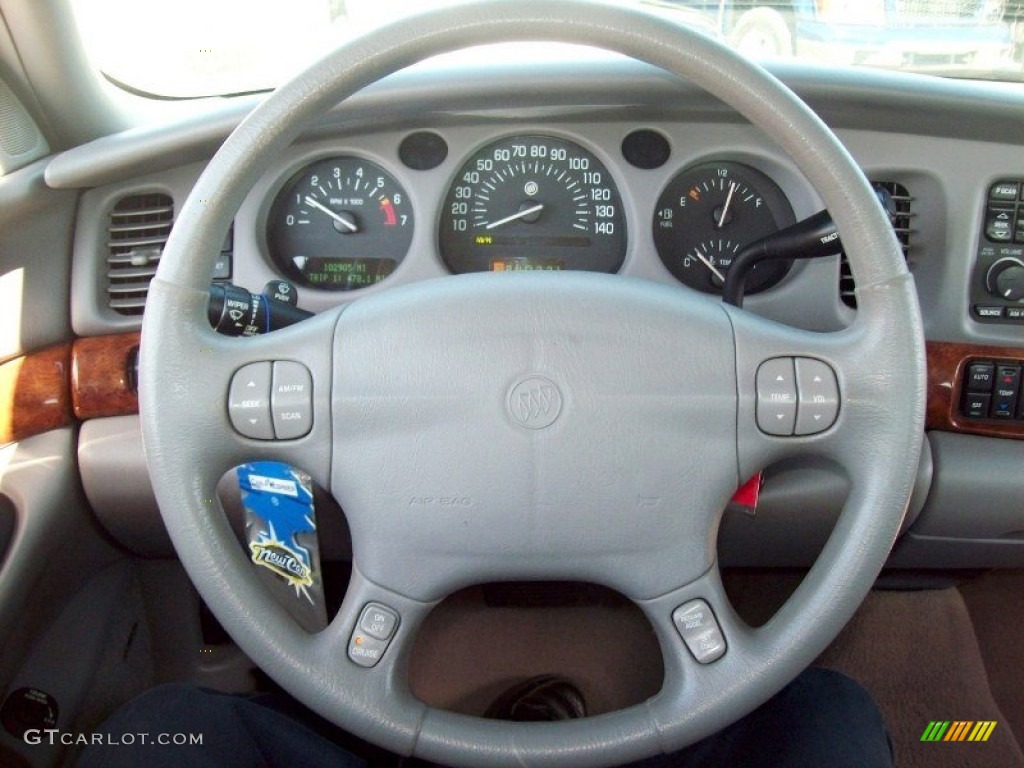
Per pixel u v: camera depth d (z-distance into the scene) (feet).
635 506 2.83
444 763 2.85
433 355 2.78
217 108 4.00
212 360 2.73
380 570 2.90
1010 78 4.41
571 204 4.17
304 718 4.01
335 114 3.86
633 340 2.80
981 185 4.03
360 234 4.20
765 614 5.40
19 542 3.76
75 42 3.96
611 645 4.78
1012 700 5.22
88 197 4.03
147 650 4.90
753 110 2.64
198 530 2.74
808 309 4.04
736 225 4.17
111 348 3.97
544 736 2.80
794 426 2.78
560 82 3.81
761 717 3.51
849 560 2.73
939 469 4.00
